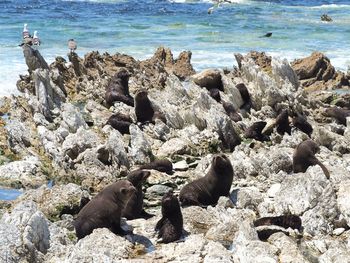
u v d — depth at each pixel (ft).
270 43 161.79
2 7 209.56
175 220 48.85
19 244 43.42
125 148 70.59
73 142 69.41
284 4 262.67
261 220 51.13
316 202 52.95
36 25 175.11
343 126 85.05
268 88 91.97
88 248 44.47
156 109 85.15
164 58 124.06
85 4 230.89
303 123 82.07
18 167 65.10
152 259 44.19
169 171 66.44
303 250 47.42
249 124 85.10
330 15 227.40
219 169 57.26
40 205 55.21
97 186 63.05
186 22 196.13
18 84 102.58
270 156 66.08
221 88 100.99
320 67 118.52
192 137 76.59
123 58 118.52
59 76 101.14
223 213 53.36
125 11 216.74
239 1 261.85
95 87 103.55
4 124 80.18
